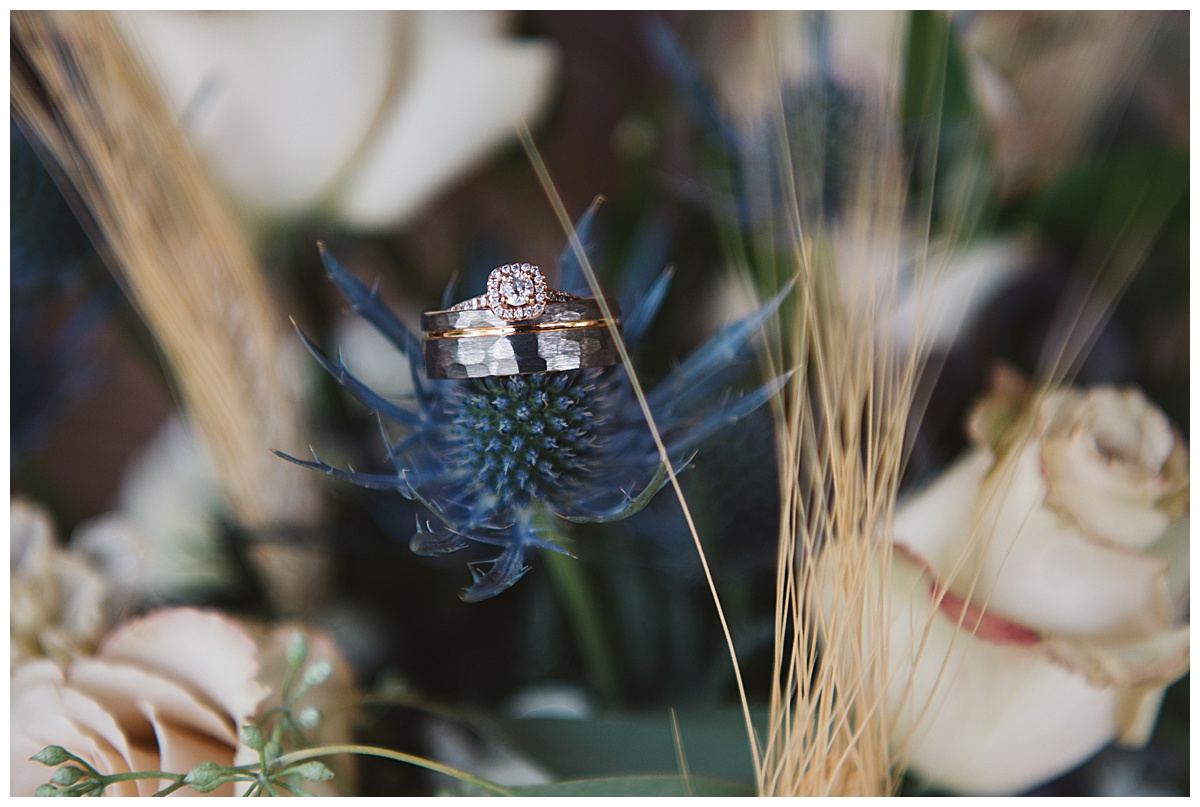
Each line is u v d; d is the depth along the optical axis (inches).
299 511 11.5
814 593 9.4
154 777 9.4
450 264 12.5
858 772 9.5
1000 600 9.7
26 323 11.8
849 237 10.8
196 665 9.9
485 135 11.9
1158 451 10.0
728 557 10.7
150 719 9.9
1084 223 11.3
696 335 11.7
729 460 10.6
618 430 9.9
